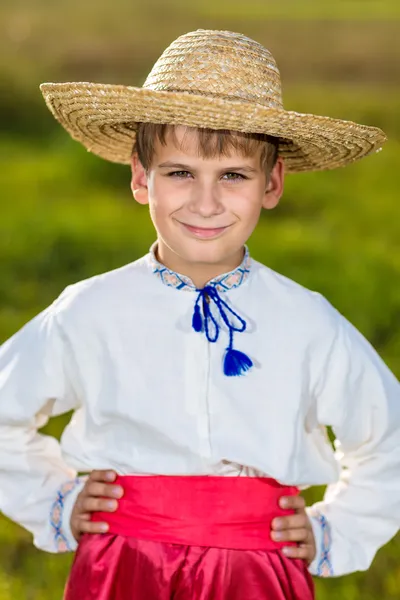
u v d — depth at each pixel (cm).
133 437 382
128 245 1245
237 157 367
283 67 2716
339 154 417
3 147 2005
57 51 2862
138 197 401
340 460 418
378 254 1195
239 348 385
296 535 383
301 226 1393
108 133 425
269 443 378
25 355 394
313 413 393
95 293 394
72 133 434
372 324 998
